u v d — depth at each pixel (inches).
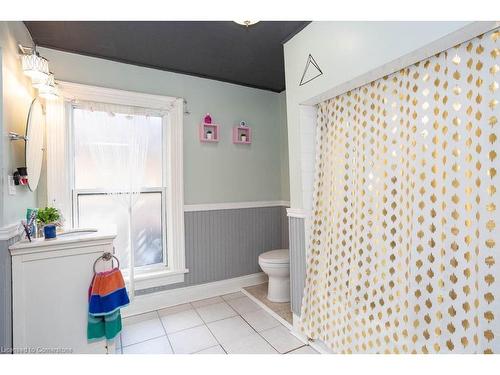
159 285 101.7
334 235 74.5
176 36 82.0
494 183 44.1
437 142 52.0
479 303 45.5
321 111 80.3
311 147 81.7
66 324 60.9
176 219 105.0
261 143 126.6
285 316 91.8
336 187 74.9
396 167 59.9
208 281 112.2
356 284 67.5
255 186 124.8
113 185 93.9
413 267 55.4
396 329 58.0
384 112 62.2
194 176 110.3
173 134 105.1
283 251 111.0
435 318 51.7
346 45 63.2
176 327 85.9
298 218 82.1
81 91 89.7
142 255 102.5
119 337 80.0
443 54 50.7
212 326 86.5
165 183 106.5
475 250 46.3
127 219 97.8
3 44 57.2
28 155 66.6
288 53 83.7
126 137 96.3
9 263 55.6
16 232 59.4
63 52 88.7
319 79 71.6
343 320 69.1
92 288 61.6
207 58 96.9
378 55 55.7
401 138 58.8
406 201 57.6
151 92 102.3
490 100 44.6
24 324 56.9
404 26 50.9
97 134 92.3
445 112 50.6
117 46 87.2
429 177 53.2
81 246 62.3
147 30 78.4
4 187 55.4
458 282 48.6
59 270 60.2
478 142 46.1
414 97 55.9
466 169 47.7
